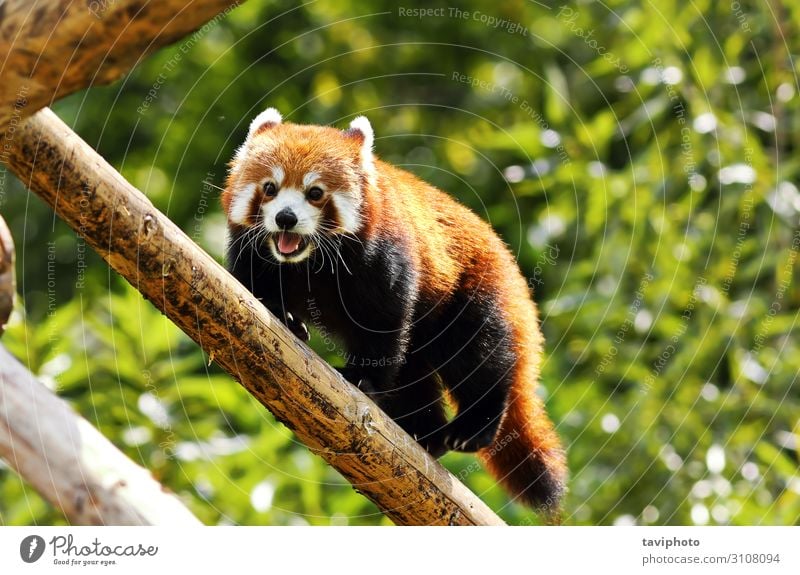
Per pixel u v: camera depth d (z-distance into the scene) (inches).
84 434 239.0
